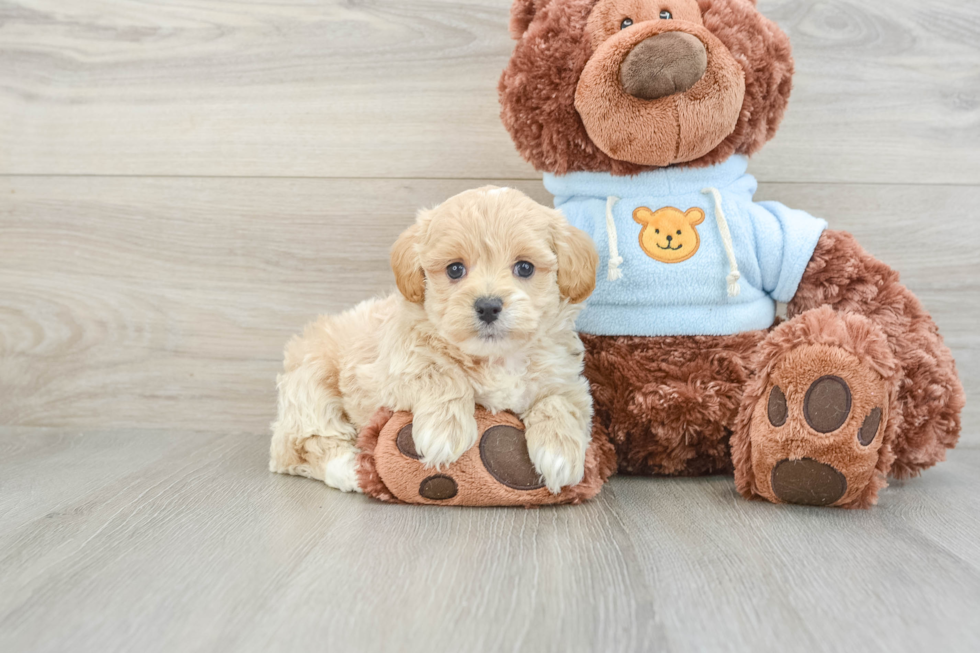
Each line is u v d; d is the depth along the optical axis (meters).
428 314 1.17
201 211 1.74
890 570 0.93
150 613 0.82
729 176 1.37
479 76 1.68
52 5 1.72
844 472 1.12
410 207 1.71
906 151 1.66
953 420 1.29
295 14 1.69
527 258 1.14
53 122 1.75
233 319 1.76
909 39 1.64
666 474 1.40
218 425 1.79
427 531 1.07
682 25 1.20
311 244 1.74
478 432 1.18
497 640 0.75
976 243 1.67
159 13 1.71
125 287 1.77
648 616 0.80
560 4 1.31
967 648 0.74
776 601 0.84
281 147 1.72
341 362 1.35
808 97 1.65
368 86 1.70
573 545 1.01
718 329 1.32
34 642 0.76
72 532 1.08
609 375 1.34
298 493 1.28
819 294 1.33
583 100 1.25
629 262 1.32
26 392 1.80
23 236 1.78
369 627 0.78
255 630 0.78
